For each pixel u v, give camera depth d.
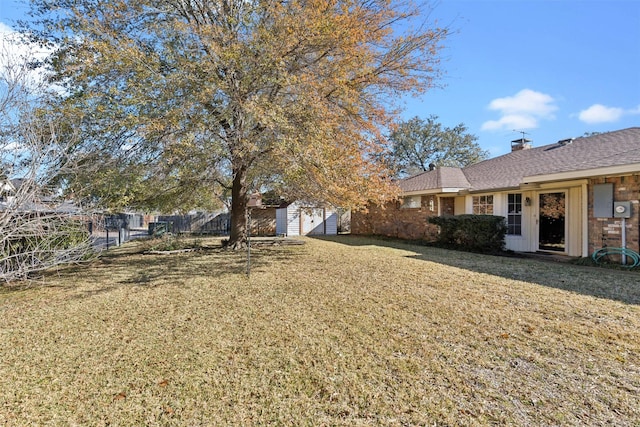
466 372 2.82
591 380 2.66
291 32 6.74
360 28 7.63
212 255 9.77
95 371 2.96
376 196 8.80
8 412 2.40
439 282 5.91
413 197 14.55
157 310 4.61
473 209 12.19
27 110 5.66
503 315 4.13
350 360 3.07
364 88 9.28
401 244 12.65
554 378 2.71
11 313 4.57
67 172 6.36
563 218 9.37
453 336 3.54
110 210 7.70
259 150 7.68
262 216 20.02
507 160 13.32
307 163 7.03
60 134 6.23
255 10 7.16
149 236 16.66
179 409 2.42
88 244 6.87
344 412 2.36
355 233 19.00
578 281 5.91
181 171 8.17
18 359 3.20
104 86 6.79
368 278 6.31
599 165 7.55
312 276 6.59
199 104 6.87
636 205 7.17
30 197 5.29
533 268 7.21
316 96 7.13
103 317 4.36
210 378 2.81
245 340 3.55
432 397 2.49
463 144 31.03
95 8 7.10
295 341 3.50
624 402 2.37
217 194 14.61
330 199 8.65
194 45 6.97
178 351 3.32
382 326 3.85
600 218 7.82
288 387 2.67
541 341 3.38
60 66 7.01
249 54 6.73
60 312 4.59
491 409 2.33
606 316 4.05
